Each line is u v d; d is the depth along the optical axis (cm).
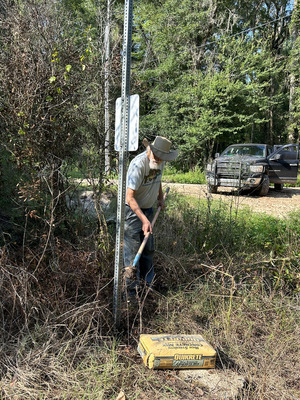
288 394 263
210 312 367
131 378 270
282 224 593
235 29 2453
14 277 315
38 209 409
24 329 291
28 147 341
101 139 401
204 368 283
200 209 619
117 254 313
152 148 336
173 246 468
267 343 322
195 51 2138
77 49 383
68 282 343
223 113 1991
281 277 407
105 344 291
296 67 2316
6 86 338
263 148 1238
